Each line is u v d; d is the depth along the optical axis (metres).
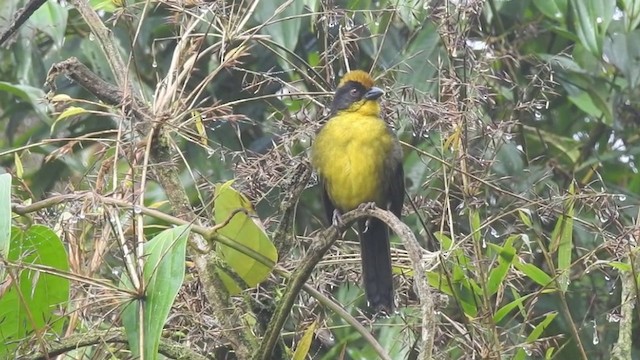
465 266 8.68
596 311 11.66
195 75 12.56
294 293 7.09
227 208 7.86
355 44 9.61
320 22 10.30
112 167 7.99
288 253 8.38
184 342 8.15
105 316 7.46
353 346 11.27
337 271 8.70
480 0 8.93
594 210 9.26
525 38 12.55
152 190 11.19
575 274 11.73
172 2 8.52
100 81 8.28
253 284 7.92
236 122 8.71
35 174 11.98
